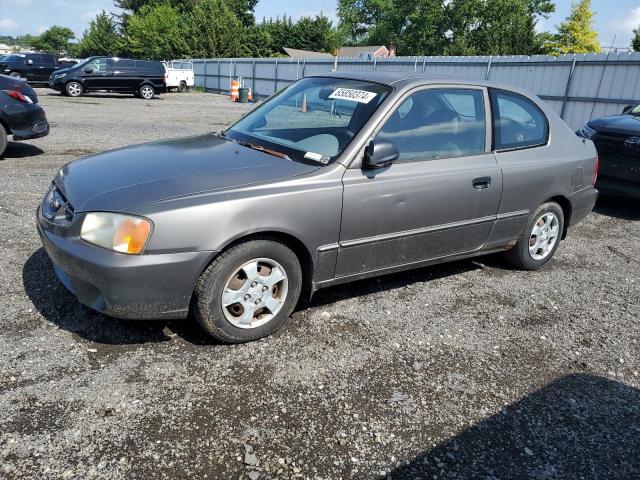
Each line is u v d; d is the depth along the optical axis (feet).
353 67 80.94
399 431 8.64
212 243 9.58
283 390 9.40
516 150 14.35
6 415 8.25
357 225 11.39
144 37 219.00
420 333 11.78
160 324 11.22
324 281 11.51
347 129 11.83
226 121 52.29
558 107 53.62
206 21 180.14
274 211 10.14
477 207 13.44
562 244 19.12
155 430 8.20
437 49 194.39
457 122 13.26
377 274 12.38
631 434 9.04
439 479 7.73
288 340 11.03
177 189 9.80
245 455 7.84
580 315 13.35
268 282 10.60
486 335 11.96
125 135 38.42
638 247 19.33
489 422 9.05
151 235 9.19
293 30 230.07
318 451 8.06
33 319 11.04
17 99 26.99
